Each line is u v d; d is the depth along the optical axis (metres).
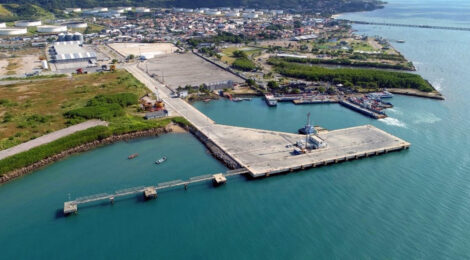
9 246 119.62
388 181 155.62
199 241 121.31
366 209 136.12
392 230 124.44
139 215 135.62
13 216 134.88
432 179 156.75
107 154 185.12
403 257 113.06
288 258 113.19
